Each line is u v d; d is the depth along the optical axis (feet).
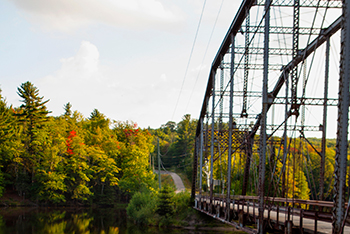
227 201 87.92
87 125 359.87
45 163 225.97
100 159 261.44
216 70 123.03
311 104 80.89
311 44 81.41
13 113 253.65
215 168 190.80
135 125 389.80
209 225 148.25
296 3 55.93
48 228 143.74
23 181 228.63
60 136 239.50
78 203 246.06
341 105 32.55
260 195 59.16
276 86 109.40
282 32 85.20
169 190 166.71
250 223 75.61
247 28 85.61
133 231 143.84
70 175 240.73
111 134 327.88
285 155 60.59
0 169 219.00
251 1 81.66
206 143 138.51
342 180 32.04
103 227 153.07
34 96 244.42
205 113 150.10
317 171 220.43
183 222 153.07
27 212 193.06
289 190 150.51
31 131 234.79
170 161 484.74
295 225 52.49
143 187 216.13
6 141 218.18
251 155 131.34
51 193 223.92
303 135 83.87
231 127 90.33
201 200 139.23
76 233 136.67
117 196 275.59
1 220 157.89
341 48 32.96
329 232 45.21
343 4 32.91
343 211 31.91
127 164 263.90
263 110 58.95
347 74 32.24
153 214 163.22
